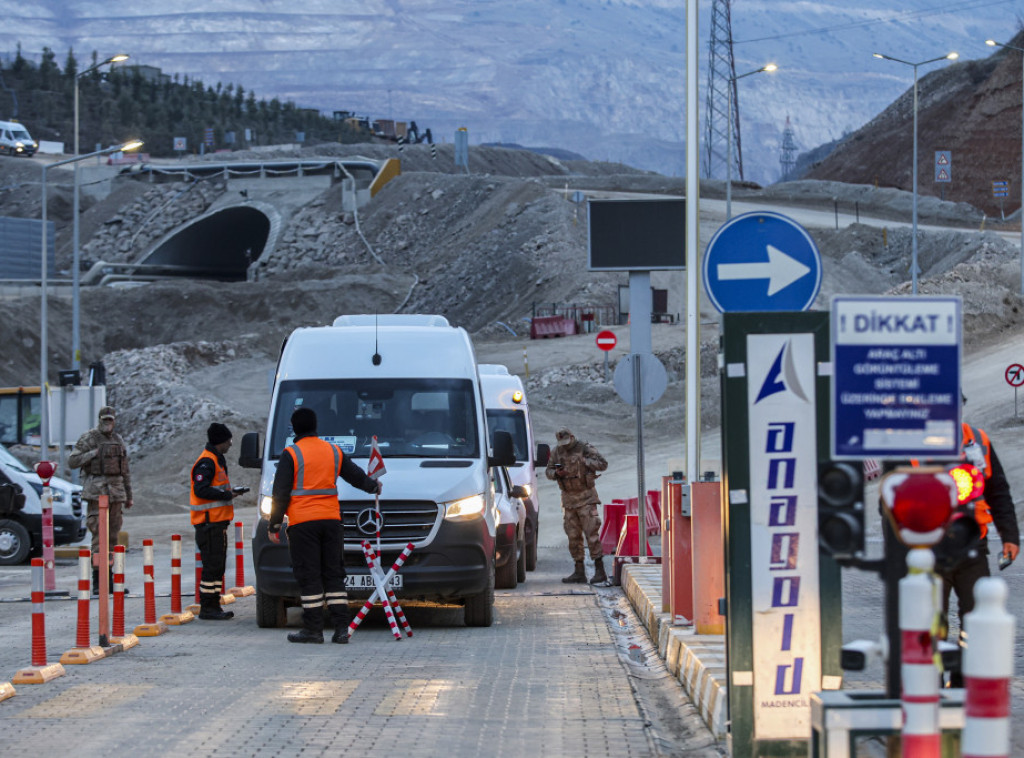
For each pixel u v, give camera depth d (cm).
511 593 5422
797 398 2036
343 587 3775
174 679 3005
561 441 5791
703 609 3170
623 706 2636
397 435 4244
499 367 7144
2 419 13025
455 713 2552
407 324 4769
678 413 14138
